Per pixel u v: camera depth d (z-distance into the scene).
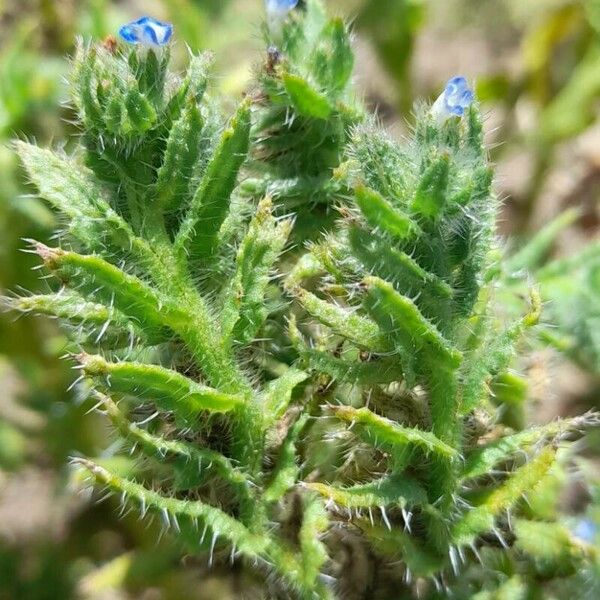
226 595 0.15
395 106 0.22
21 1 0.19
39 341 0.18
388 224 0.09
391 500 0.10
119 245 0.10
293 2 0.12
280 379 0.10
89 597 0.17
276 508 0.10
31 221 0.17
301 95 0.12
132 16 0.21
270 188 0.12
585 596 0.12
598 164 0.24
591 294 0.16
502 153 0.23
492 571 0.11
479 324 0.10
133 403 0.11
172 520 0.10
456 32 0.26
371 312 0.09
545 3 0.23
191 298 0.10
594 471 0.16
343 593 0.11
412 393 0.10
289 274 0.11
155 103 0.10
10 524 0.18
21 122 0.18
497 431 0.11
